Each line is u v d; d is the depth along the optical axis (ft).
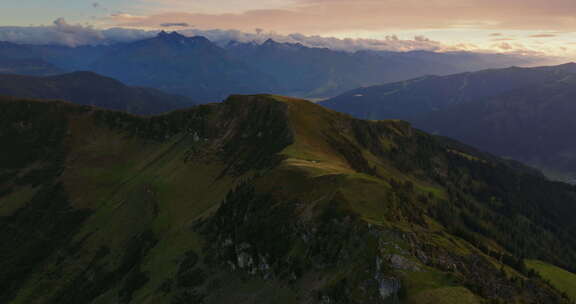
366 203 314.55
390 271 233.35
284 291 289.12
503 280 262.47
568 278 420.36
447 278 235.20
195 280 364.58
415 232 284.41
